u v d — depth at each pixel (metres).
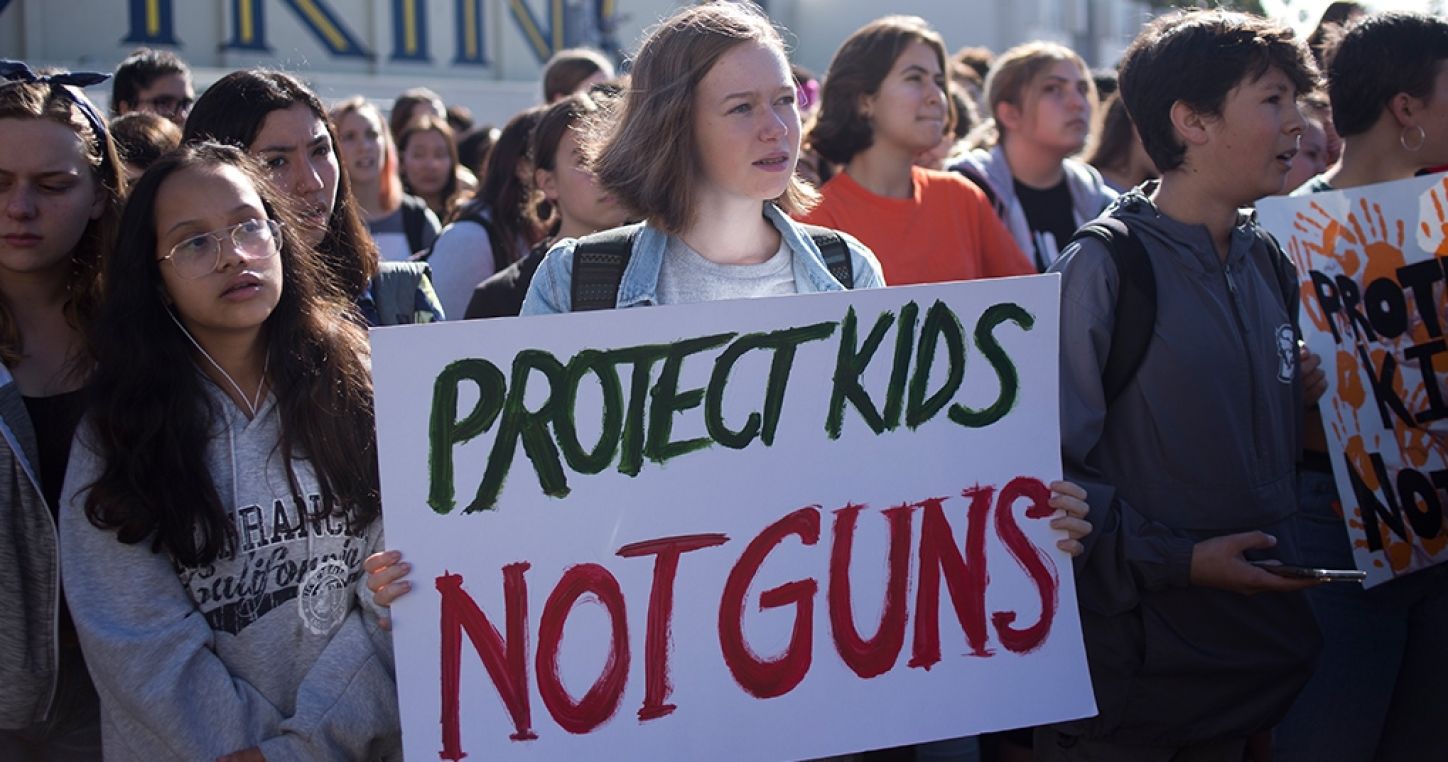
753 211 2.37
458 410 2.08
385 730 2.16
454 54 14.94
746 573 2.17
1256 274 2.65
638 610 2.13
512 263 4.21
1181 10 2.74
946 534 2.26
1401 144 3.06
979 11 16.30
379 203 5.11
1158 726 2.55
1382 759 2.89
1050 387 2.31
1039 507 2.31
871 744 2.21
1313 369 2.91
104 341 2.10
